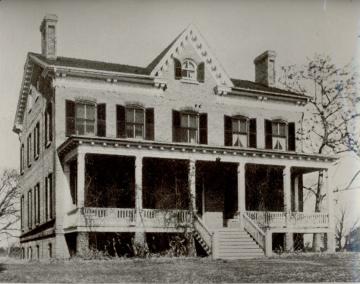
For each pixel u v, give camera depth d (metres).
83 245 23.38
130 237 25.38
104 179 26.38
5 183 31.77
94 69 27.05
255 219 26.94
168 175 27.53
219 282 17.89
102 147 24.27
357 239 31.00
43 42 28.72
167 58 28.94
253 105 30.97
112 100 27.67
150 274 18.95
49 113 27.20
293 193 30.81
